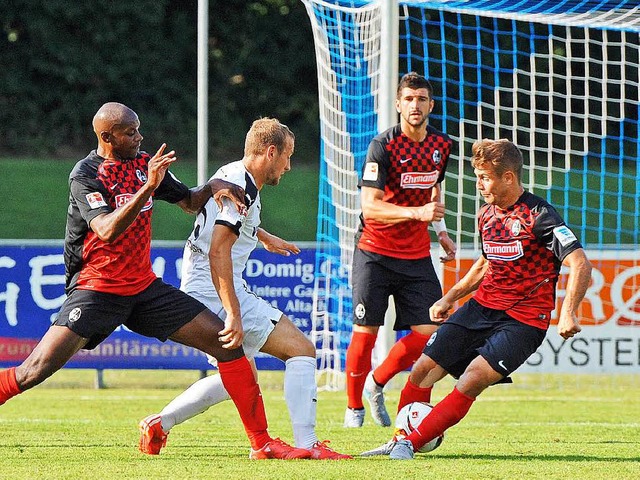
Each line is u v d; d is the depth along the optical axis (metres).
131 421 25.53
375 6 29.20
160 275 32.91
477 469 17.11
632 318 33.38
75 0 100.94
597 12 31.67
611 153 67.81
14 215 75.69
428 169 23.64
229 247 17.31
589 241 63.41
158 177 16.11
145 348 32.97
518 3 31.14
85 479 15.85
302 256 33.53
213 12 104.75
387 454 18.78
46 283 32.91
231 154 103.06
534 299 18.12
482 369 17.98
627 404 30.77
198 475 16.17
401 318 24.25
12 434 22.58
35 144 100.94
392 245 23.89
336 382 34.09
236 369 18.00
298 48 105.81
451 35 73.81
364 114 32.66
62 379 36.28
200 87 30.44
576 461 18.47
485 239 18.27
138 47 103.38
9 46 101.81
